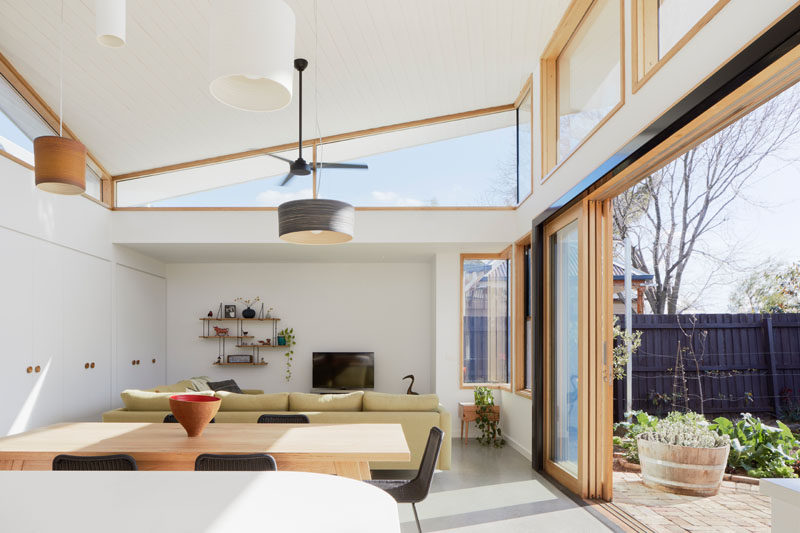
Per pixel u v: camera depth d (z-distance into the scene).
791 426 5.03
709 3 2.64
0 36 4.53
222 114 6.03
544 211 5.28
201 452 2.79
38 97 5.29
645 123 3.16
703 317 5.86
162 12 4.20
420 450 4.95
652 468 4.69
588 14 4.56
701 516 3.93
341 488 1.00
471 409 6.83
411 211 7.05
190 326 8.81
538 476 5.16
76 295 6.02
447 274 7.77
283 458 2.79
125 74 5.00
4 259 4.77
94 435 3.20
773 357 5.23
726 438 4.61
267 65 1.83
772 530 1.69
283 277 8.89
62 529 0.79
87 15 4.15
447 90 6.46
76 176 3.08
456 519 3.93
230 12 1.83
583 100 4.66
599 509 4.11
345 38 4.95
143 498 0.93
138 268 7.73
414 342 8.86
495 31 5.04
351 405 4.96
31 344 5.16
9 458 2.81
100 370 6.57
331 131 7.14
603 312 4.39
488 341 7.68
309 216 3.28
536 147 5.81
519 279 6.82
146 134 6.15
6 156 4.80
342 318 8.88
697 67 2.61
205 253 7.83
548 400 5.38
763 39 2.04
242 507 0.89
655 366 6.38
